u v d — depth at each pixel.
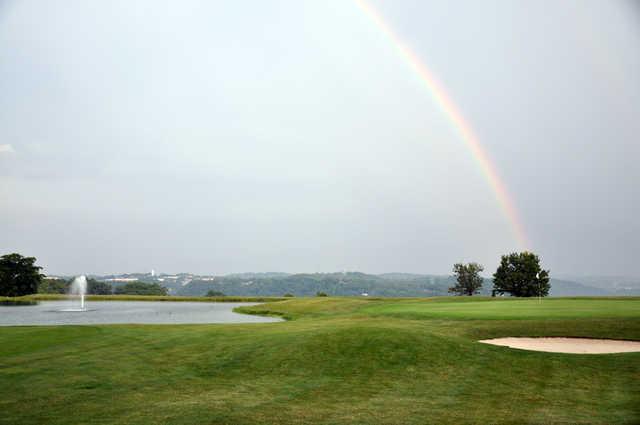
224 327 33.00
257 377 19.11
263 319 55.22
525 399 15.64
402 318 37.59
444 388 17.25
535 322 30.55
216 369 20.42
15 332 29.91
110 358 22.30
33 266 123.75
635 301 47.84
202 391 16.78
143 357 22.61
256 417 13.38
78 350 24.23
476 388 17.20
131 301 105.38
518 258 104.12
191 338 27.36
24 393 16.17
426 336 25.09
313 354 22.22
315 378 18.88
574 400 15.46
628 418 13.23
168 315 61.94
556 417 13.37
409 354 21.95
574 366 20.27
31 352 23.75
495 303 47.84
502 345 24.53
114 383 17.81
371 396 16.09
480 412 13.98
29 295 116.56
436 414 13.76
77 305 88.56
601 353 22.88
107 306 85.81
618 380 18.14
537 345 25.41
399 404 14.99
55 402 15.05
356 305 61.91
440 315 36.59
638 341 26.23
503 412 13.99
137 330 31.05
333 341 24.08
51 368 20.16
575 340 26.73
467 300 62.03
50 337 28.02
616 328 28.36
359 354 22.05
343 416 13.52
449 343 23.92
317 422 12.91
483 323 31.27
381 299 75.06
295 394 16.39
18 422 12.89
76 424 12.66
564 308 38.50
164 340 26.81
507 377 18.75
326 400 15.54
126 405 14.73
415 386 17.55
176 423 12.77
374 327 27.22
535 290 102.12
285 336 26.20
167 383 17.98
